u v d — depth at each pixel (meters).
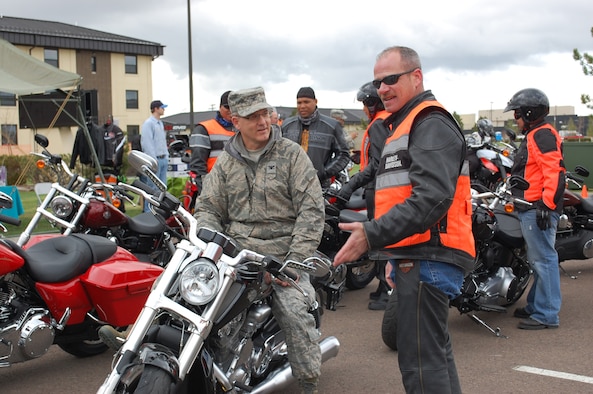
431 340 3.22
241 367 3.71
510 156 11.13
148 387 2.76
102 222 5.98
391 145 3.26
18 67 12.92
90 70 46.94
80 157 14.38
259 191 3.81
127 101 48.69
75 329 4.86
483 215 5.63
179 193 12.89
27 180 21.58
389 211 3.03
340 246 6.56
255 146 3.83
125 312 4.76
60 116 17.06
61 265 4.66
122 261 4.99
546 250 5.90
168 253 6.66
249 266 3.32
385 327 5.29
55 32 45.19
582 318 6.35
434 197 2.99
